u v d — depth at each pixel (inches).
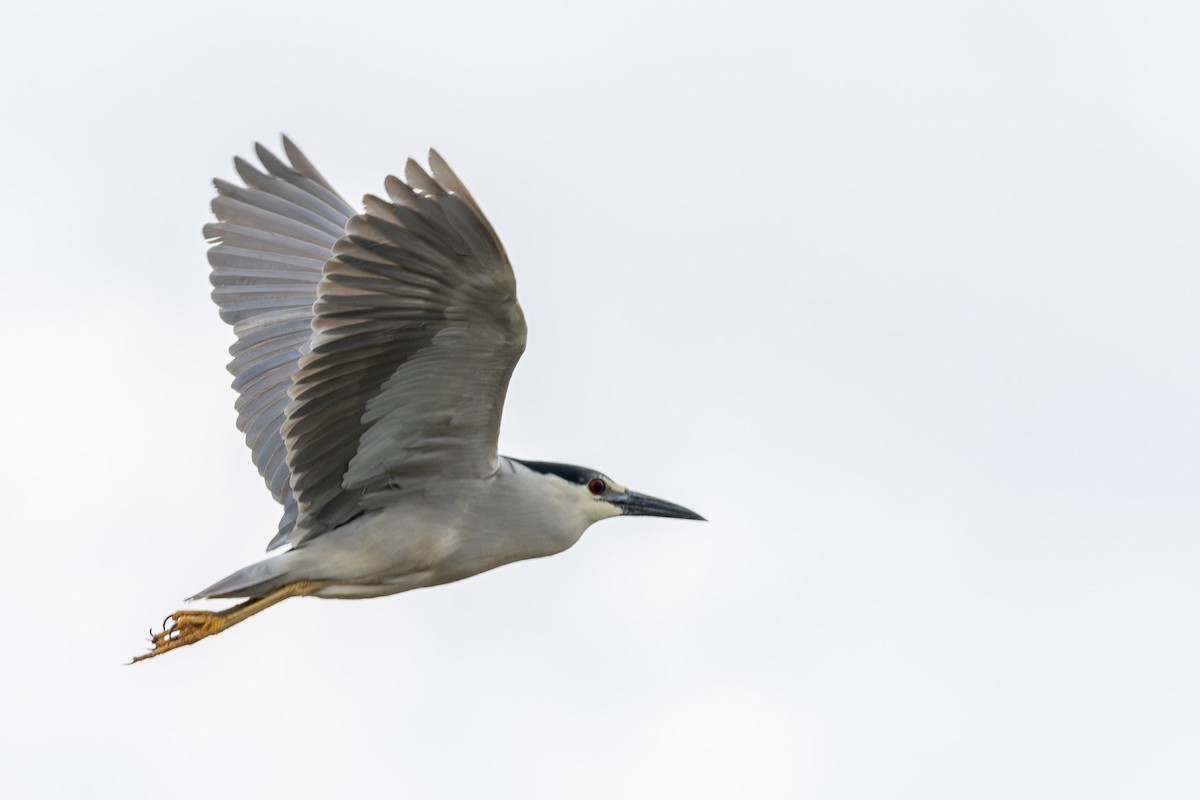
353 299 448.8
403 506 514.0
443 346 463.8
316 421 481.4
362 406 481.4
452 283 442.3
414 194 419.8
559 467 549.3
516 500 525.3
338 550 511.8
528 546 533.0
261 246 589.6
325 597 522.3
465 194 411.8
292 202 597.6
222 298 583.8
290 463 491.8
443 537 517.3
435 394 481.4
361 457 497.4
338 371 466.9
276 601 509.7
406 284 444.1
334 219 598.2
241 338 578.2
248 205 593.0
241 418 568.7
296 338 573.9
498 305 447.8
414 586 528.4
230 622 503.2
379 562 513.7
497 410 488.4
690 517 557.3
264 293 583.5
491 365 470.9
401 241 431.5
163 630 501.4
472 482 513.0
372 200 425.4
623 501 555.8
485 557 528.7
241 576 509.7
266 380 570.6
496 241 422.9
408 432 493.0
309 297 580.7
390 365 469.4
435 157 411.2
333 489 506.0
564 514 540.1
